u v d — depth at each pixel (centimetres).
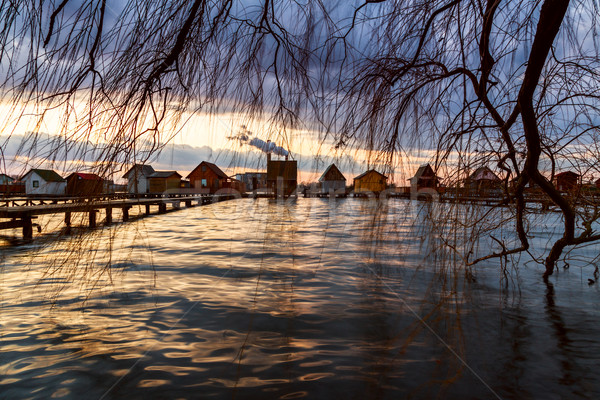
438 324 360
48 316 420
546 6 193
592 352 329
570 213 421
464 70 220
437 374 287
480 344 340
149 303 470
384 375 286
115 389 267
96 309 446
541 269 674
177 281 596
